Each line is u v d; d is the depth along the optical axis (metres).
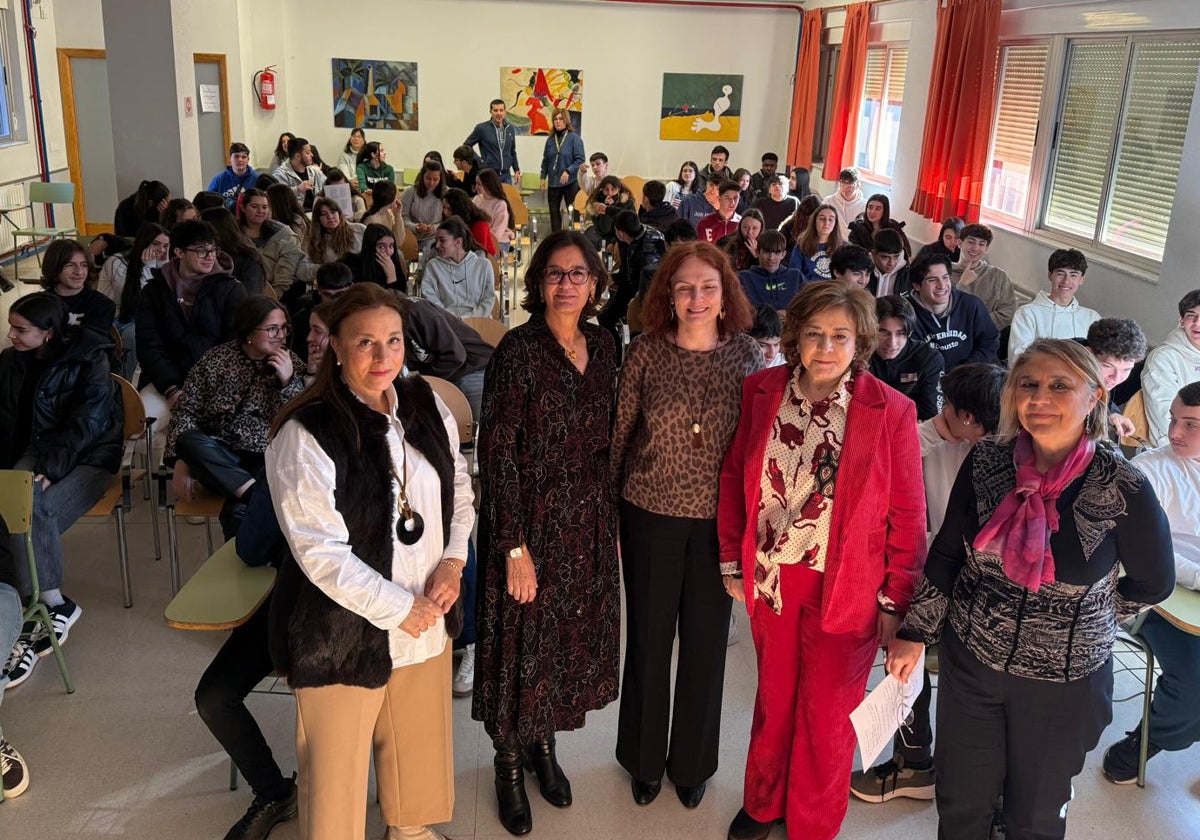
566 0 11.98
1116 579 2.03
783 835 2.59
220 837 2.56
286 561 2.16
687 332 2.33
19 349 3.47
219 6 10.97
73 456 3.38
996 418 2.56
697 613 2.48
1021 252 7.25
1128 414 3.99
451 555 2.26
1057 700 2.02
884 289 5.45
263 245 6.17
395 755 2.36
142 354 4.36
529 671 2.43
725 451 2.36
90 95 10.85
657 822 2.64
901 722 2.31
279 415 2.08
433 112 12.22
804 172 9.84
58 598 3.42
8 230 9.46
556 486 2.34
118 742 2.91
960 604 2.12
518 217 10.11
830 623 2.26
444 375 4.07
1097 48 6.61
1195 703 2.69
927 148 8.44
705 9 12.15
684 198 9.25
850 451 2.18
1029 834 2.15
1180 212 5.32
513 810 2.60
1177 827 2.69
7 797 2.67
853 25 10.48
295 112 12.09
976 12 7.68
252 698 3.12
